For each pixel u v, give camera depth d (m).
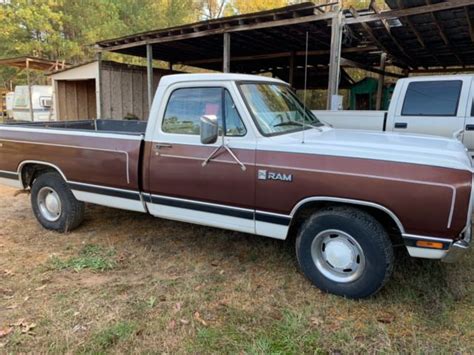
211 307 2.85
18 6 23.45
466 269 3.38
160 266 3.54
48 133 4.21
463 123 5.18
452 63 12.82
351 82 14.67
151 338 2.48
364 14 7.02
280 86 3.85
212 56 13.67
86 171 3.96
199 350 2.37
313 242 3.04
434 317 2.70
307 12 7.30
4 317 2.70
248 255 3.76
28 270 3.42
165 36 9.73
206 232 4.37
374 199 2.66
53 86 13.74
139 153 3.59
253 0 20.91
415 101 5.55
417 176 2.55
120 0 21.52
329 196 2.80
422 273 3.31
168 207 3.55
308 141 3.05
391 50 10.55
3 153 4.55
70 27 24.64
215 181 3.22
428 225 2.55
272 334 2.52
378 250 2.76
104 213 5.05
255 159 3.04
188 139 3.35
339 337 2.48
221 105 3.22
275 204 3.00
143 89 13.95
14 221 4.78
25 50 23.42
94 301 2.91
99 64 12.16
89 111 15.09
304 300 2.94
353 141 3.06
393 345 2.40
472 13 6.99
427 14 7.05
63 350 2.36
